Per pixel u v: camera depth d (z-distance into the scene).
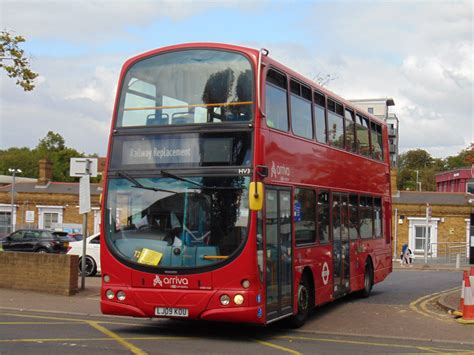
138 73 12.09
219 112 11.42
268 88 12.01
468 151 21.47
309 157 14.05
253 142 11.16
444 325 14.00
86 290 18.34
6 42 20.16
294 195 13.00
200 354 10.02
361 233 18.16
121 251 11.45
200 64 11.76
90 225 50.62
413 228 49.41
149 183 11.52
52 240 33.81
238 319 10.80
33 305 15.60
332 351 10.73
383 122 21.44
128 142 11.84
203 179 11.24
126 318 14.16
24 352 9.59
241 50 11.62
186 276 10.98
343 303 17.94
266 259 11.33
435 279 27.98
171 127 11.59
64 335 11.42
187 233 11.13
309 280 13.94
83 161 18.34
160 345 10.76
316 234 14.27
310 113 14.40
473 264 42.72
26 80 20.59
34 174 108.56
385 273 21.05
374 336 12.61
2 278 18.23
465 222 48.72
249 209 10.94
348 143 17.28
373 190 19.66
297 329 13.28
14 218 52.19
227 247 10.91
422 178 111.19
